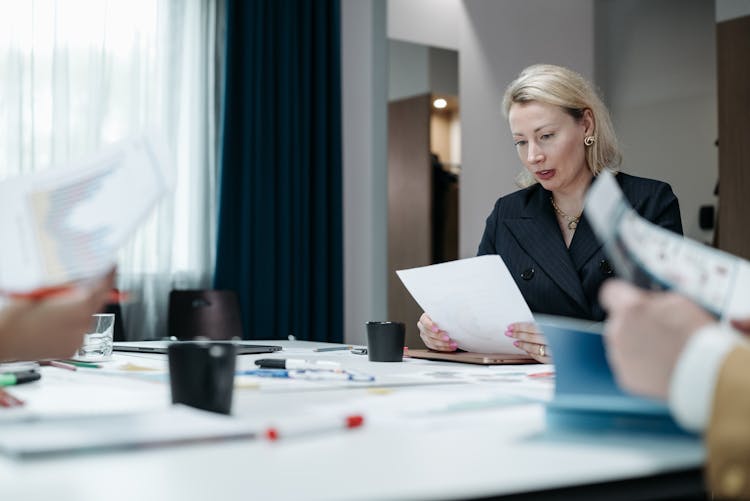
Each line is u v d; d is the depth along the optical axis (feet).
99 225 2.54
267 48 13.12
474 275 4.74
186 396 2.66
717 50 14.87
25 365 4.56
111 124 11.69
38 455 1.88
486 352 5.24
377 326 4.99
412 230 14.33
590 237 6.21
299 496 1.57
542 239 6.33
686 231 16.08
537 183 6.79
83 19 11.45
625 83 17.24
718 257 2.22
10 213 2.69
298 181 13.37
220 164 12.62
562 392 2.59
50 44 11.23
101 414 2.39
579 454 2.02
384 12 14.14
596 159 6.38
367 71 14.12
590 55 17.21
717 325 1.98
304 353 5.73
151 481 1.68
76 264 2.48
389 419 2.55
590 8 17.24
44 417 2.38
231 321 10.78
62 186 2.70
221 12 12.82
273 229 13.07
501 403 2.89
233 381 2.65
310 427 2.24
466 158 14.98
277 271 13.17
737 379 1.81
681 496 1.97
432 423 2.48
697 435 2.22
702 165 15.90
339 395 3.18
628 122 17.15
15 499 1.53
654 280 2.07
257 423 2.39
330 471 1.80
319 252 13.58
